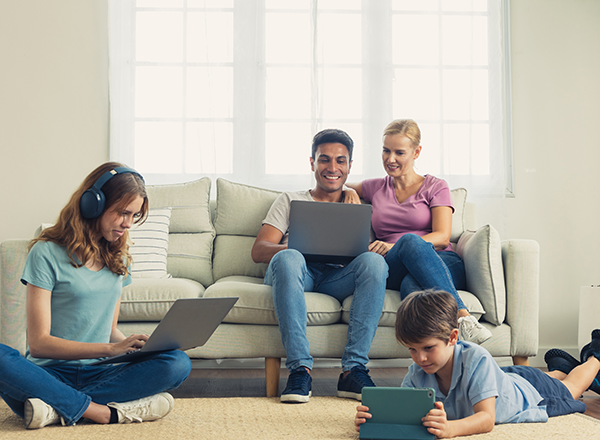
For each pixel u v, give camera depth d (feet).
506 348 6.91
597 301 8.92
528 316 6.95
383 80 10.66
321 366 9.61
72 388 4.57
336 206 6.88
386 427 4.17
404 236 6.76
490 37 10.73
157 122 10.30
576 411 5.37
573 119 10.91
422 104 10.69
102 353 4.66
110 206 4.80
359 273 6.42
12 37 10.18
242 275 8.64
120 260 5.16
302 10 10.73
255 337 6.47
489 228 7.02
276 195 9.21
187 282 7.17
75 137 10.24
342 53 10.70
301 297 6.15
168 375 4.84
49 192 10.09
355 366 6.02
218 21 10.46
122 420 4.73
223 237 8.94
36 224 10.02
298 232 6.84
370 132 10.57
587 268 10.64
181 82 10.37
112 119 10.12
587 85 10.98
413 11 10.84
